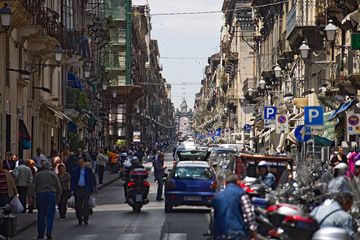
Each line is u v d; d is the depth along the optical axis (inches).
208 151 2417.6
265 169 1008.2
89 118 3216.0
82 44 2920.8
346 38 1897.1
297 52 2544.3
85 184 1205.1
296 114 2566.4
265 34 3720.5
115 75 5044.3
